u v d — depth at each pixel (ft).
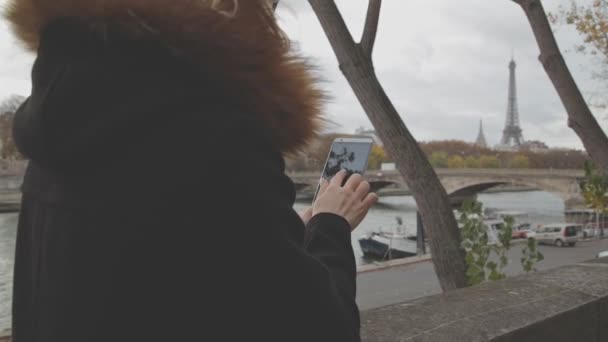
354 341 2.69
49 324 2.49
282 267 2.43
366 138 4.79
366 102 18.40
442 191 18.35
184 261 2.33
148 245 2.31
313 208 3.78
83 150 2.31
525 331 7.27
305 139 2.97
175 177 2.31
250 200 2.39
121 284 2.34
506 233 15.66
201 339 2.37
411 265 77.46
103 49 2.43
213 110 2.48
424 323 7.29
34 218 2.70
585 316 8.38
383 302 55.98
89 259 2.36
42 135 2.34
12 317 2.90
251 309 2.40
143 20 2.39
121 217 2.32
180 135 2.36
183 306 2.35
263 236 2.41
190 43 2.46
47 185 2.64
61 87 2.33
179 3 2.44
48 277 2.51
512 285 9.55
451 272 17.89
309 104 2.85
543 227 113.19
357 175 3.98
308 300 2.49
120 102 2.33
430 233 18.29
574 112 19.16
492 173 212.84
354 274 3.28
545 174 194.59
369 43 18.34
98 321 2.36
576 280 9.85
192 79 2.51
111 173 2.36
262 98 2.65
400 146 18.16
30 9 2.56
